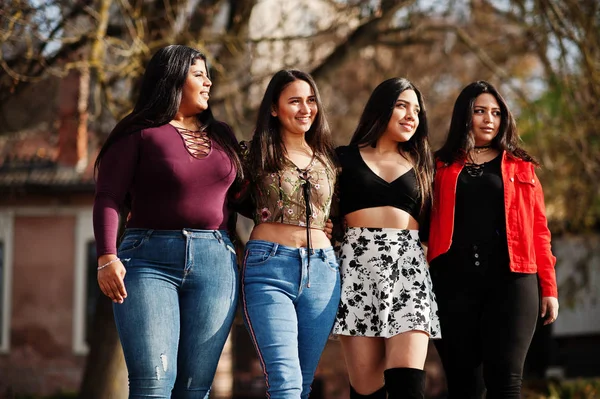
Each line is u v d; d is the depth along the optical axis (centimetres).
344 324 420
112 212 363
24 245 1641
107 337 783
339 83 1412
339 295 415
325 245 411
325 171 416
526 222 433
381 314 415
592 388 1346
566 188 1082
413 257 425
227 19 974
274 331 387
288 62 975
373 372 427
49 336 1634
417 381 403
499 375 413
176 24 849
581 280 1455
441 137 1295
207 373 379
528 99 1024
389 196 427
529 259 427
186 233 374
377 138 439
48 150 1462
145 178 374
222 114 920
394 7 895
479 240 430
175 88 386
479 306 429
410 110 436
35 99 935
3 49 800
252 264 399
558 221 1216
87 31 771
